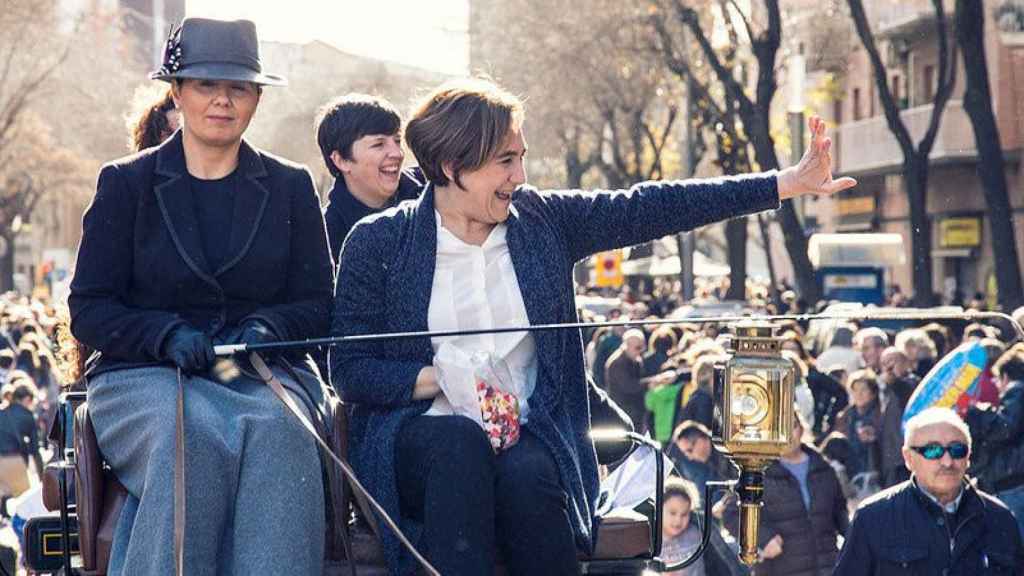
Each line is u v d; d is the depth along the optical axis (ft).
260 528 17.53
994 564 30.45
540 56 147.95
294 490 17.74
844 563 30.94
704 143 164.25
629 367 71.87
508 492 18.07
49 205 329.72
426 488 18.02
